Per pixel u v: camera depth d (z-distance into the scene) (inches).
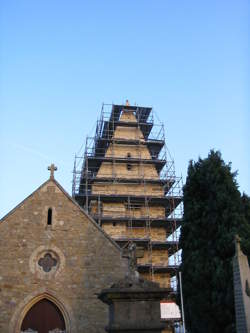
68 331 741.9
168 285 1509.6
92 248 810.2
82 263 796.0
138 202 1646.2
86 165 1652.3
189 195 1023.6
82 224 831.1
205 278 874.8
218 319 826.8
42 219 823.1
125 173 1681.8
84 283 780.0
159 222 1595.7
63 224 824.9
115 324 368.8
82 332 741.9
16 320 732.7
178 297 992.9
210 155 1018.7
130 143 1754.4
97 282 782.5
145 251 1544.0
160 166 1782.7
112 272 791.7
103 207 1604.3
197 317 872.3
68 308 755.4
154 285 404.5
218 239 884.0
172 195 1663.4
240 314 613.0
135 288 385.4
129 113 1851.6
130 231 1549.0
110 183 1641.2
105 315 756.6
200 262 900.0
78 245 810.8
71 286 775.1
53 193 852.6
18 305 745.0
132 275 441.1
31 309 762.2
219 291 825.5
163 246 1553.9
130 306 376.8
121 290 378.9
